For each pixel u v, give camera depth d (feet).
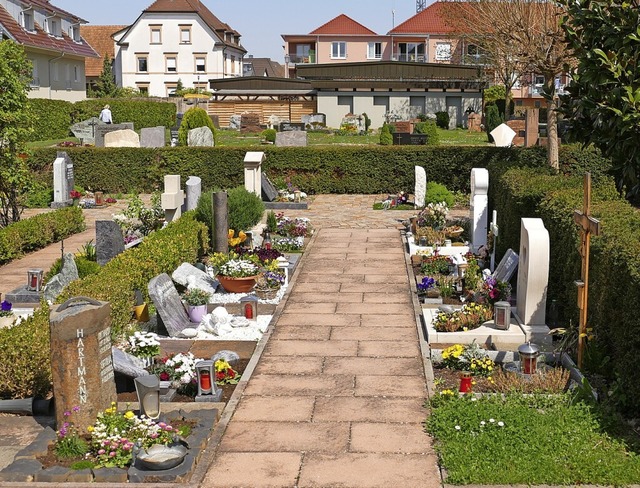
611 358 31.01
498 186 59.98
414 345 37.09
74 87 174.09
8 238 58.49
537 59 70.23
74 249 63.21
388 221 74.64
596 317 32.40
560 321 38.88
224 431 27.40
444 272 51.88
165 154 93.40
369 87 162.71
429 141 120.98
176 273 45.88
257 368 34.09
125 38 228.43
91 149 94.02
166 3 227.20
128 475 23.75
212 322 39.73
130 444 24.58
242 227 58.49
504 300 41.14
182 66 229.04
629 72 36.45
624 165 37.99
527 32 72.38
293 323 41.14
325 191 93.04
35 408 29.09
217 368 32.53
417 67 167.84
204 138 100.63
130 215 62.69
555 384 29.78
